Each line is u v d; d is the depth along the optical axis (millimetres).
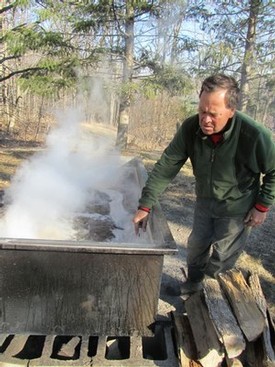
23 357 1626
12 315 1435
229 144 1482
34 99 10555
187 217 3732
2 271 1345
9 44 5867
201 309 1736
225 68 7590
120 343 1740
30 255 1320
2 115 10203
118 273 1380
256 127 1444
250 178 1602
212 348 1502
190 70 7402
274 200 1632
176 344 1675
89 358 1548
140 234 1890
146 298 1435
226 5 7484
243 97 7664
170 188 4695
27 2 5672
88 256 1337
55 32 5953
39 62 6137
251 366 1586
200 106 1383
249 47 7500
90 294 1416
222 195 1654
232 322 1536
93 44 6684
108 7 6047
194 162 1646
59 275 1368
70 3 6293
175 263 2674
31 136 9078
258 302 1649
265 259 2859
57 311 1441
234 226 1721
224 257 1817
